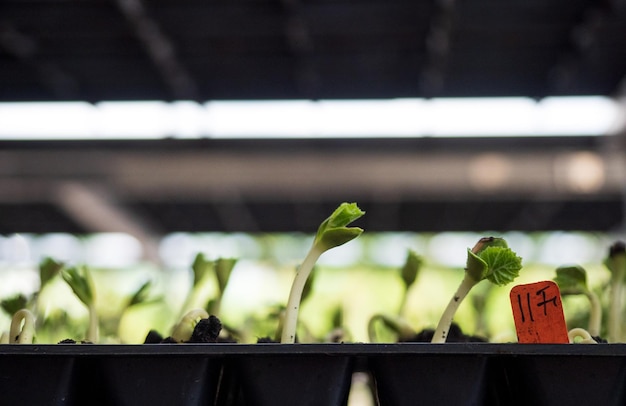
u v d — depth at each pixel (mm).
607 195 2682
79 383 510
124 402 495
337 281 2906
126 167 2531
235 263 752
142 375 500
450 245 3568
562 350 479
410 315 1139
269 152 2484
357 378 667
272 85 1962
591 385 479
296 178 2504
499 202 2859
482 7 1494
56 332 958
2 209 2980
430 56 1726
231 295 2150
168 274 2551
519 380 493
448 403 485
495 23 1565
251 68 1849
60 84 1926
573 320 918
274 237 3660
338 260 2951
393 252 3420
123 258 3469
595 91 1931
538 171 2428
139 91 1978
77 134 2354
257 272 2830
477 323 979
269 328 923
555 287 541
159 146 2469
